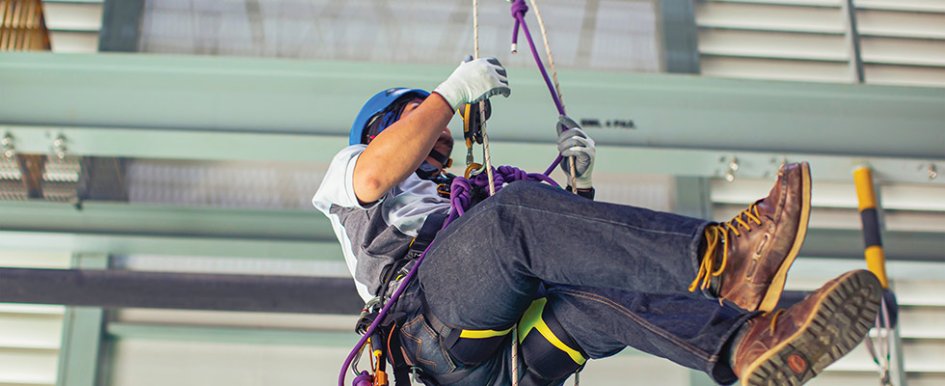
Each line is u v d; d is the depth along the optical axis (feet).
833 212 88.07
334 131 62.75
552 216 25.43
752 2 85.97
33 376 85.40
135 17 76.54
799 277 88.33
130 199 77.05
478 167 32.50
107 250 77.20
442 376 29.86
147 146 64.03
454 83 28.91
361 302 74.08
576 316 28.53
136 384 85.05
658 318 26.43
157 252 77.41
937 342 91.15
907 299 91.61
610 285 24.93
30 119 62.34
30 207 74.74
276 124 62.75
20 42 75.97
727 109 66.03
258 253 76.74
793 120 66.49
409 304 29.55
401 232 30.55
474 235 26.71
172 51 76.28
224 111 62.80
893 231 82.64
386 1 77.77
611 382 86.94
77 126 62.23
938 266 82.28
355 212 31.37
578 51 78.33
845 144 66.44
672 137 65.41
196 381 85.40
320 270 87.15
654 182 85.15
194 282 72.64
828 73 86.53
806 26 86.43
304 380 86.28
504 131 63.93
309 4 77.20
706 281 23.29
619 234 24.39
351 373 86.79
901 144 66.80
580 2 78.95
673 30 80.23
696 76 66.39
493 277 26.45
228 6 76.89
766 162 66.59
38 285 71.10
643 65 79.15
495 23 78.33
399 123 28.32
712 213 85.46
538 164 65.72
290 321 87.20
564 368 29.68
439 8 78.23
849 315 22.85
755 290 23.53
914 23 88.63
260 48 76.48
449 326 28.45
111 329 85.51
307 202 79.25
